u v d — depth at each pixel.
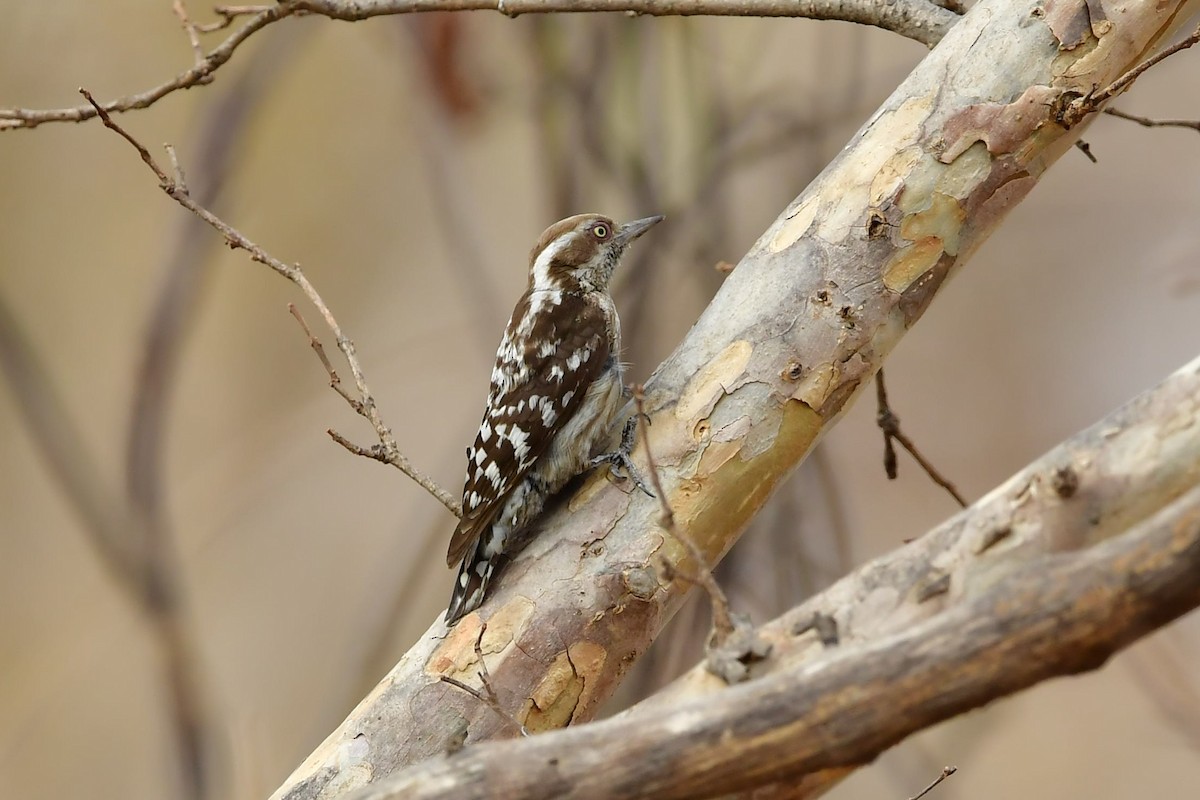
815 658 4.23
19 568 15.02
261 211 15.83
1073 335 15.11
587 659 6.33
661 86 11.23
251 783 9.55
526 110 12.45
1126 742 13.20
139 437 11.77
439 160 13.56
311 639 15.18
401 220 16.05
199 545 14.99
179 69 15.27
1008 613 3.94
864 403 15.18
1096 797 13.03
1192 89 14.73
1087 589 3.86
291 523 15.54
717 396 6.45
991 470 14.80
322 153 15.91
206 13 14.88
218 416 15.72
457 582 6.60
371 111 15.92
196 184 12.12
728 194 11.80
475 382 15.72
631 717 4.32
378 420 6.57
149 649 14.09
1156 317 14.87
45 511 15.23
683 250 11.23
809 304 6.46
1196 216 14.75
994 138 6.41
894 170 6.49
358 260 16.02
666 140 11.45
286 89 15.68
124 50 15.24
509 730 6.25
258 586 15.28
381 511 15.55
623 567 6.36
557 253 8.31
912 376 15.30
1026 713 13.58
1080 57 6.40
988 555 4.75
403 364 15.81
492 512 6.88
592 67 11.05
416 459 15.58
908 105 6.58
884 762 10.98
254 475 15.59
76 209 15.59
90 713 14.43
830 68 12.65
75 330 15.47
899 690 4.00
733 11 7.19
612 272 8.54
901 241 6.45
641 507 6.45
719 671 4.76
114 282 15.51
